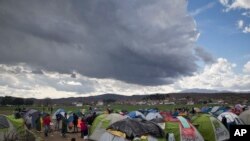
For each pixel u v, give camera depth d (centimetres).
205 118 2755
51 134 3644
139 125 2116
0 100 17188
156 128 2142
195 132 2359
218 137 2670
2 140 2309
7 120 2381
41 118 3966
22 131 2447
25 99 18025
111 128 2145
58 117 4088
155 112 4181
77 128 3878
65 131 3434
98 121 2983
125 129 2070
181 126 2342
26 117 4034
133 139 2008
